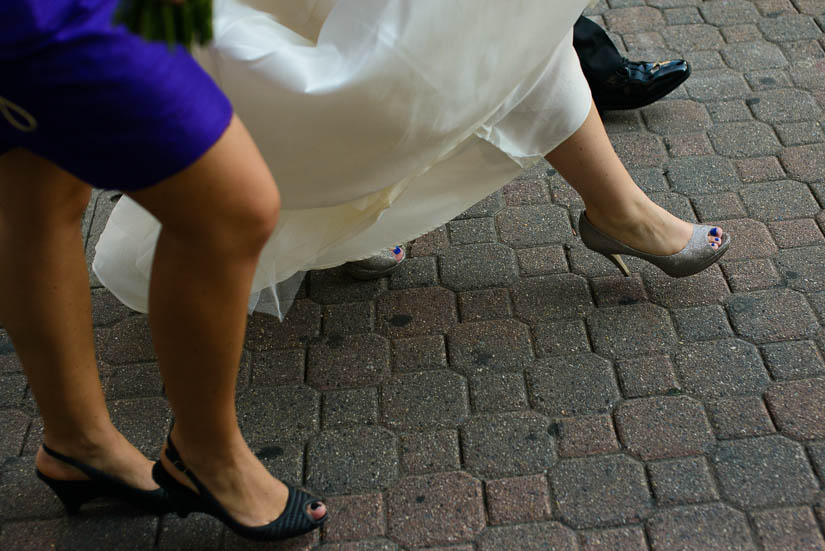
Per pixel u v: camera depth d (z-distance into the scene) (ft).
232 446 4.97
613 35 10.59
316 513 5.54
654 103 9.46
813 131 8.78
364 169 5.15
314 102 4.66
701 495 5.67
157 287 4.08
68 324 4.88
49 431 5.40
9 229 4.46
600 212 6.68
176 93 3.41
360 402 6.62
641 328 6.95
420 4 4.50
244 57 4.60
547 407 6.41
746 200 8.05
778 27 10.39
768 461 5.84
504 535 5.58
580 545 5.47
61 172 4.34
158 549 5.71
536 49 5.13
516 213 8.22
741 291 7.16
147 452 6.38
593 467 5.94
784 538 5.36
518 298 7.34
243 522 5.30
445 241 8.00
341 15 4.67
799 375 6.41
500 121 5.80
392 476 6.04
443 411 6.47
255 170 3.84
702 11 10.82
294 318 7.39
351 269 7.56
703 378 6.49
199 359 4.30
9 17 3.02
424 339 7.08
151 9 2.78
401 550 5.56
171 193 3.61
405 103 4.77
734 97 9.39
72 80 3.18
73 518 5.95
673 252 6.91
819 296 7.02
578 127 5.95
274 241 5.94
